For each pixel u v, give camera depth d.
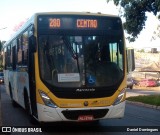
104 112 11.38
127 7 20.81
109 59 11.62
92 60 11.47
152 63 80.62
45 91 11.18
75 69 11.32
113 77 11.53
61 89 11.15
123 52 11.80
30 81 12.72
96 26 11.74
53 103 11.12
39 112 11.34
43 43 11.45
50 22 11.59
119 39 11.86
